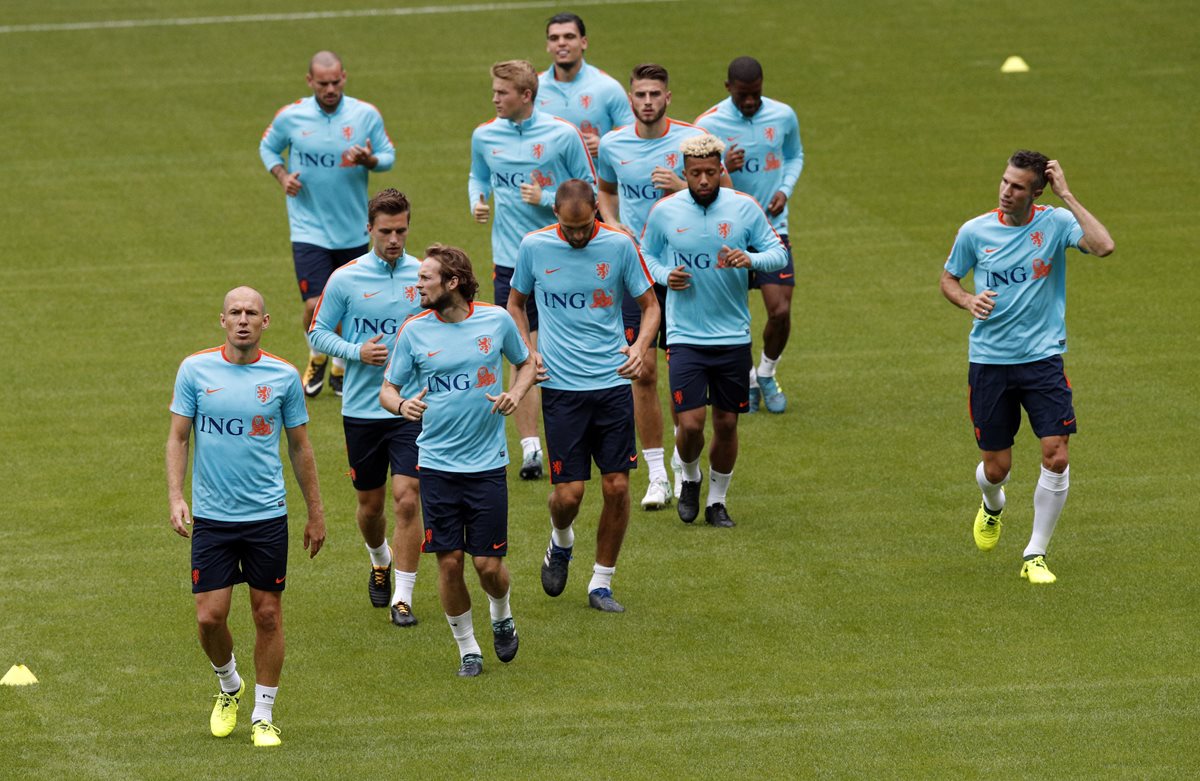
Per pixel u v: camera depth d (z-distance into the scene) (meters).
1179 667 28.81
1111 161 65.12
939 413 42.72
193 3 88.75
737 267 33.81
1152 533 34.97
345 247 44.88
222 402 26.12
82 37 82.69
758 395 43.47
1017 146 67.25
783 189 42.50
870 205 60.97
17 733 26.91
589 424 31.50
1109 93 73.50
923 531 35.50
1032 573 32.69
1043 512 32.66
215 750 26.31
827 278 53.72
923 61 78.19
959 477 38.56
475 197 40.66
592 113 44.38
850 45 80.50
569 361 31.33
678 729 26.81
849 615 31.33
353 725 27.16
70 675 29.08
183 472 26.36
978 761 25.61
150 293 52.34
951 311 50.69
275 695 27.16
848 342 48.25
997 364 32.75
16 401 43.50
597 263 31.22
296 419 26.75
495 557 28.67
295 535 35.78
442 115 71.56
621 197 40.50
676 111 70.25
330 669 29.45
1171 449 39.66
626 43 80.44
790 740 26.38
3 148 67.44
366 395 31.22
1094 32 81.75
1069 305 50.41
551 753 26.03
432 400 28.31
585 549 35.06
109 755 26.14
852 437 41.25
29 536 35.25
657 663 29.44
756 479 38.75
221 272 54.53
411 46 80.94
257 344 26.53
